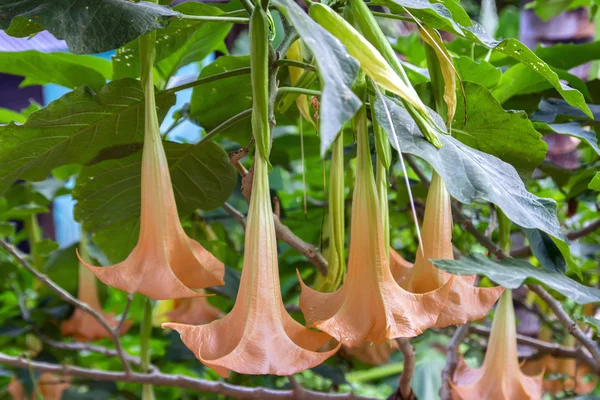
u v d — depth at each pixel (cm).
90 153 127
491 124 117
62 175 206
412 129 101
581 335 125
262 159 97
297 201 244
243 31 206
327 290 109
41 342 209
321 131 82
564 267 118
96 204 138
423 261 106
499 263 104
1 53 142
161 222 102
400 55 211
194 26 129
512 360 124
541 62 109
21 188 207
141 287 100
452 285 103
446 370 144
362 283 98
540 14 210
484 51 163
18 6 99
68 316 199
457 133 120
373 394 304
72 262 202
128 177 135
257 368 93
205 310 182
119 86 115
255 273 96
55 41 214
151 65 104
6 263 202
